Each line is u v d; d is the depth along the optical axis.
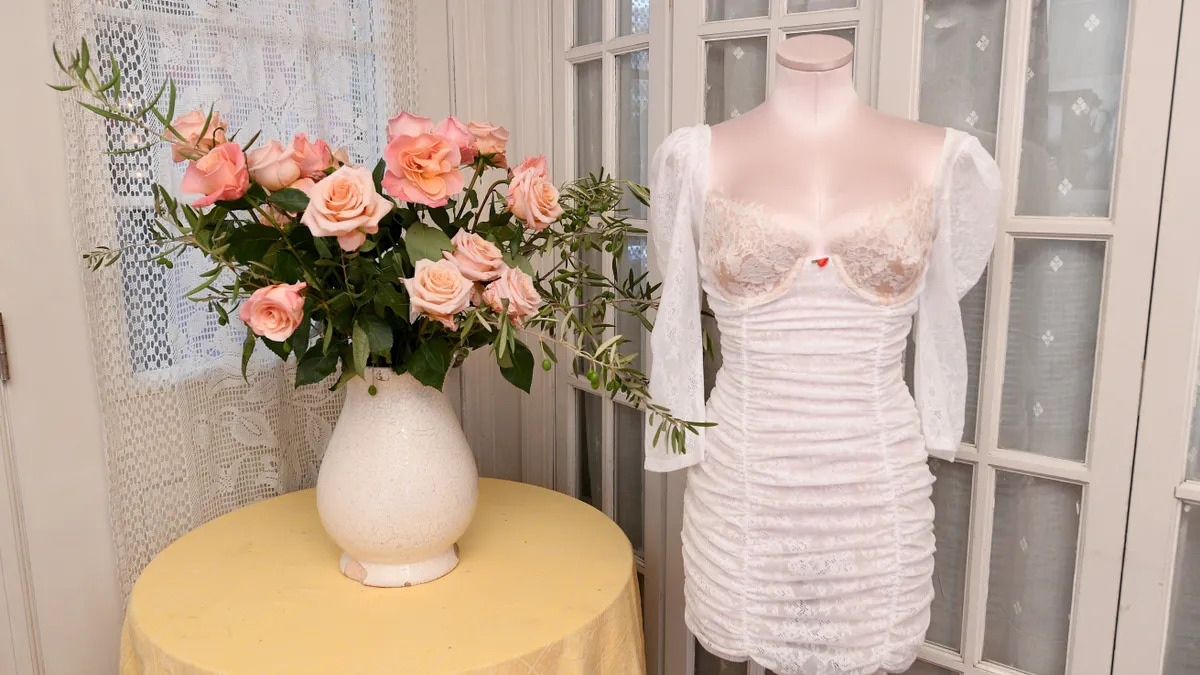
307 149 1.14
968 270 1.26
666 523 1.83
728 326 1.27
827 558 1.22
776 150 1.25
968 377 1.49
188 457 1.57
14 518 1.42
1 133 1.34
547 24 2.05
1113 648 1.37
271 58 1.62
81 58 1.10
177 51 1.48
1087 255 1.36
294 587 1.31
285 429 1.74
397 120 1.17
